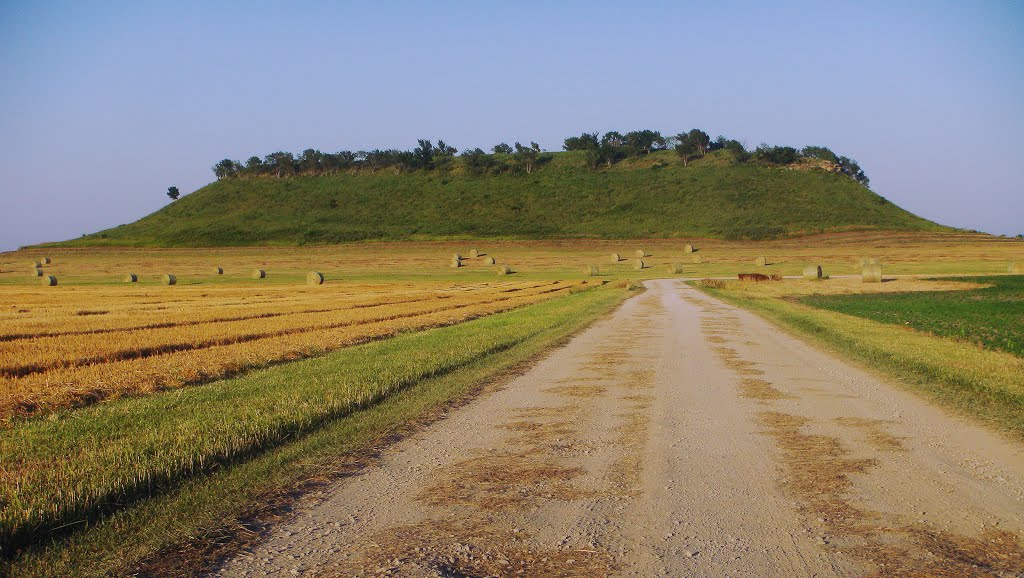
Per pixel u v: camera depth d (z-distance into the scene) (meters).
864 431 10.02
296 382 13.77
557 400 12.42
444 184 183.50
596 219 152.88
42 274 83.50
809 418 10.89
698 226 141.38
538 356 18.09
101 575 5.48
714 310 33.72
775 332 23.77
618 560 5.77
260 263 103.44
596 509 6.95
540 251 116.31
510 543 6.12
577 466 8.42
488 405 11.99
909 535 6.25
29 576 5.45
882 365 16.14
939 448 9.08
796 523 6.55
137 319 29.89
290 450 8.97
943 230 133.75
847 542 6.11
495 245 123.44
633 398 12.58
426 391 13.07
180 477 7.80
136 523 6.47
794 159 190.88
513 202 167.62
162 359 18.00
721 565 5.66
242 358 17.98
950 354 17.11
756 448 9.18
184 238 141.62
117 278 76.69
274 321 28.61
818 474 8.02
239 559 5.81
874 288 52.34
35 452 8.77
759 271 82.94
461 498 7.29
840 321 26.61
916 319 29.53
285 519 6.71
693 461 8.59
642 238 130.00
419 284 65.12
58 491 6.88
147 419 10.60
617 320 28.39
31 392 13.63
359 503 7.15
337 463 8.52
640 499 7.23
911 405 11.78
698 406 11.86
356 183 187.88
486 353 18.31
